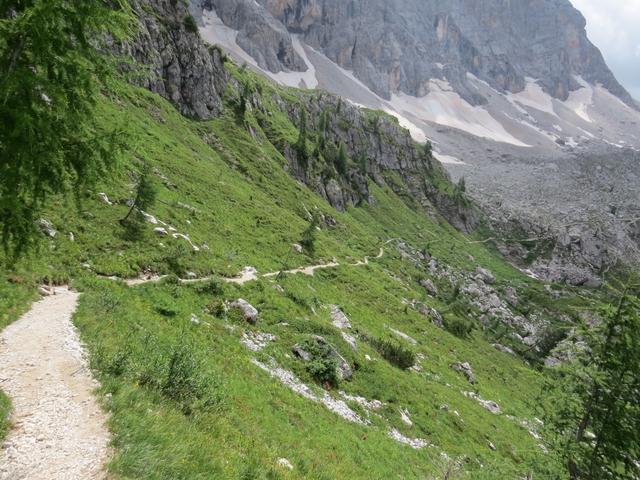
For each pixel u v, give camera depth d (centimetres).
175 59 10469
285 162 12850
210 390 1639
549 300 16462
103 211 3884
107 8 1042
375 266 9825
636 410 1631
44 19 896
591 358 1778
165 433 1124
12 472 866
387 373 3991
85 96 1087
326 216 11419
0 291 2017
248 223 6750
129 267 3291
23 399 1162
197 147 8975
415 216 18975
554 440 1862
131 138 1195
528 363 10238
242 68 17562
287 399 2498
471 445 3556
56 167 1041
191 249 4306
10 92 873
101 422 1104
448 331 8538
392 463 2469
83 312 2081
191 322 2852
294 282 5259
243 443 1443
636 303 1680
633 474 1697
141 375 1469
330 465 1881
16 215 1021
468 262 17100
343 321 4822
